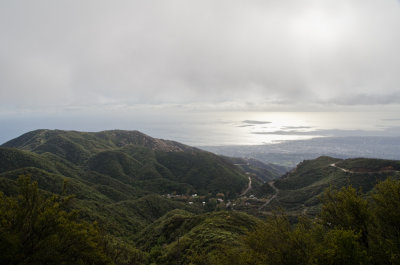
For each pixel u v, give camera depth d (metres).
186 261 41.47
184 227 68.81
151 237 71.44
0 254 14.66
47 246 16.20
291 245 16.39
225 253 22.55
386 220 18.81
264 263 16.17
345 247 14.92
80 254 17.34
